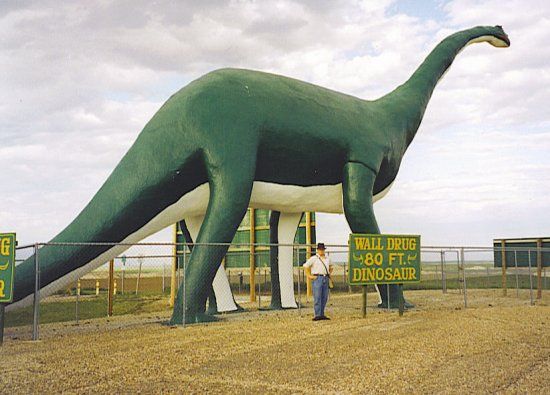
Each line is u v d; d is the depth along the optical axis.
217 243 12.05
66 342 9.73
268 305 17.91
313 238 20.08
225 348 8.84
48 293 12.20
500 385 6.37
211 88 13.08
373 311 14.55
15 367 7.61
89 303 20.30
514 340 9.41
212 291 15.30
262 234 20.77
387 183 16.77
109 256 12.54
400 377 6.77
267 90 13.75
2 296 9.76
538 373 6.97
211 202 12.41
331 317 13.08
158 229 13.11
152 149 12.60
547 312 13.65
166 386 6.47
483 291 24.47
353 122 15.13
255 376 6.93
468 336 9.80
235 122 12.79
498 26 21.61
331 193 15.01
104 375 7.06
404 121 17.08
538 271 20.05
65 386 6.52
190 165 12.53
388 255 13.02
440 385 6.38
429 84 18.53
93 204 12.52
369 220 14.75
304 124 13.90
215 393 6.14
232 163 12.47
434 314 13.38
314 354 8.27
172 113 12.88
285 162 13.77
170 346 9.09
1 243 9.91
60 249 11.99
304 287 25.56
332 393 6.10
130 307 18.47
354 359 7.88
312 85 15.30
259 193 13.87
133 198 12.34
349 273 12.40
